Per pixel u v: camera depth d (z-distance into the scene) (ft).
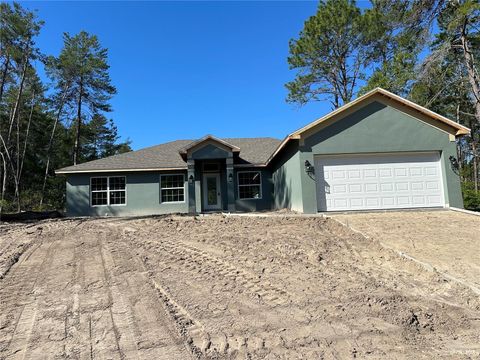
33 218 60.90
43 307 17.83
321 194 44.93
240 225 36.63
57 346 14.11
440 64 56.34
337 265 23.50
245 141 78.18
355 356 12.96
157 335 14.74
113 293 19.44
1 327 15.79
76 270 23.63
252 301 17.95
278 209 59.16
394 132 45.62
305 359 12.80
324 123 45.19
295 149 47.73
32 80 96.43
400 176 45.75
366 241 29.01
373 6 72.64
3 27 81.15
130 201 62.59
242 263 23.99
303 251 26.35
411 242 28.14
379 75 71.67
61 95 112.37
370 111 45.68
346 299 18.02
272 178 64.64
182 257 25.66
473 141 98.53
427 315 16.31
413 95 64.64
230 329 15.11
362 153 45.37
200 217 43.96
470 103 72.95
